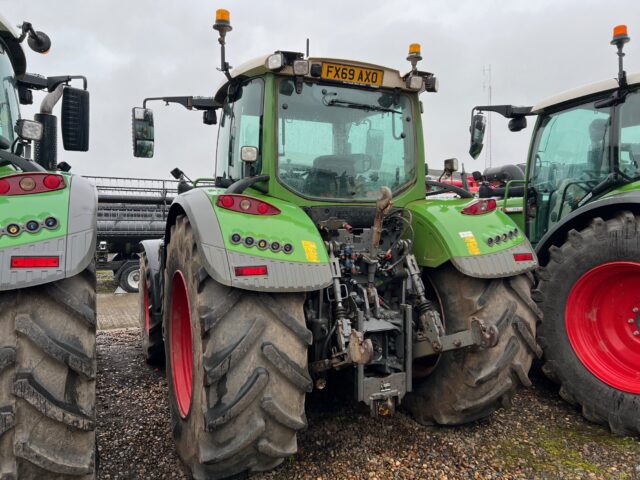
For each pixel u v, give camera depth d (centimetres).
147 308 461
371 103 311
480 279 282
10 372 179
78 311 190
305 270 229
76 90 280
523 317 282
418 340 284
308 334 228
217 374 210
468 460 264
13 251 179
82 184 214
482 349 272
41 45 299
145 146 334
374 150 311
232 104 327
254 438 214
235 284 214
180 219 285
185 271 266
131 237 1055
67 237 189
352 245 288
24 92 357
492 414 323
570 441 288
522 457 268
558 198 429
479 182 655
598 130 392
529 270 291
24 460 180
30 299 185
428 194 364
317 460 263
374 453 271
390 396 262
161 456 276
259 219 237
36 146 314
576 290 329
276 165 283
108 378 408
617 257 308
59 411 183
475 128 387
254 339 218
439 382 294
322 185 296
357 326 262
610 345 317
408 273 289
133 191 1091
